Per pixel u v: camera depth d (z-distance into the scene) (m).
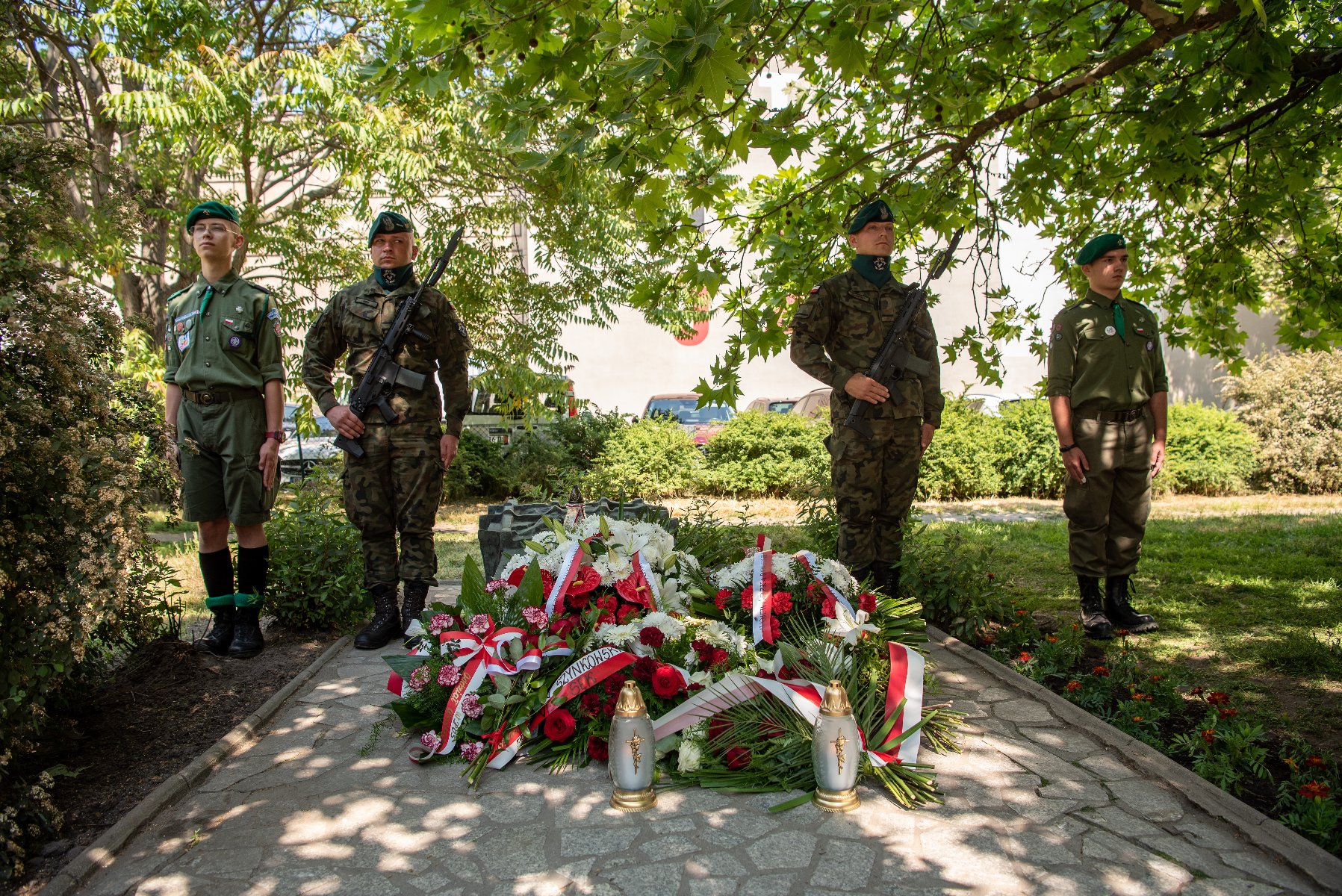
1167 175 4.89
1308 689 3.98
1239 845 2.60
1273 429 12.69
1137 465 4.89
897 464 4.76
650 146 3.50
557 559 3.86
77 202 10.51
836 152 4.60
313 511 5.70
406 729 3.53
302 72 9.48
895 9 3.21
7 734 2.81
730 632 3.54
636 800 2.87
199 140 10.44
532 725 3.35
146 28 9.70
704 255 4.50
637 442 12.73
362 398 4.84
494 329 12.67
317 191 12.33
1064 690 3.91
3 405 2.92
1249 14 3.66
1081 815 2.78
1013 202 5.59
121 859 2.64
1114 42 4.78
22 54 10.80
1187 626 5.05
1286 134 5.02
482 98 10.06
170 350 4.64
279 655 4.75
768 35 3.55
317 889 2.45
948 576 5.03
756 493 12.63
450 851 2.63
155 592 3.88
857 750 2.85
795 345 4.68
